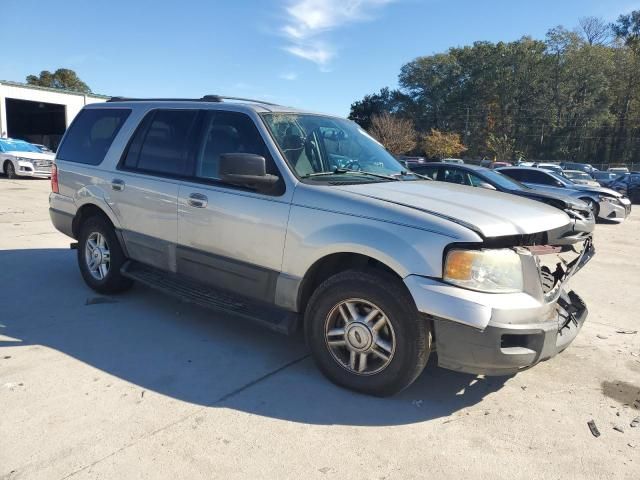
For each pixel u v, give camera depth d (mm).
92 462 2717
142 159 4918
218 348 4266
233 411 3283
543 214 3730
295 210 3723
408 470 2768
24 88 39219
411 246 3240
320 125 4523
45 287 5754
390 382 3414
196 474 2656
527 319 3203
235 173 3668
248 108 4242
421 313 3230
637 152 83000
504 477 2750
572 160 86250
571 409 3523
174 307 5211
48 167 21000
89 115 5680
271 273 3875
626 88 82938
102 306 5164
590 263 8938
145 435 2977
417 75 98000
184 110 4730
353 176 4156
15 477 2578
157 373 3768
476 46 94688
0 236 8578
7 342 4207
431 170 11328
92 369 3787
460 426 3238
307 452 2887
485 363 3148
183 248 4465
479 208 3549
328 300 3594
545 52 87938
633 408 3574
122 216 5008
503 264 3213
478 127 91250
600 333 5121
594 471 2832
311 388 3635
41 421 3074
